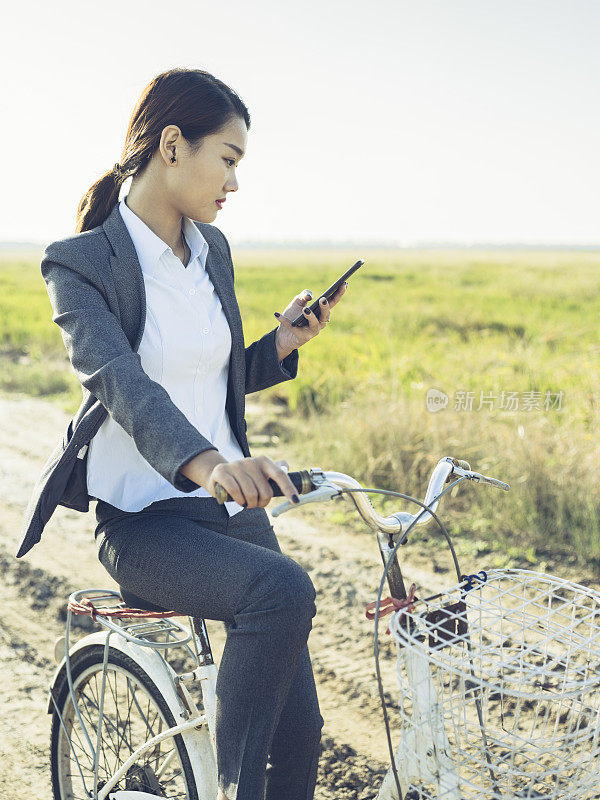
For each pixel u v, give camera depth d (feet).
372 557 14.69
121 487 5.98
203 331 6.07
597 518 15.15
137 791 6.73
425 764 4.91
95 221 6.09
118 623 6.81
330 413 25.43
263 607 5.15
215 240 6.60
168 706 6.20
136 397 5.03
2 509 18.16
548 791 5.04
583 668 4.55
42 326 54.29
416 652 4.53
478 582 5.32
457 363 28.22
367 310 64.90
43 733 9.59
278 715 5.28
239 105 5.84
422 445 18.62
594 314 61.67
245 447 6.60
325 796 8.48
